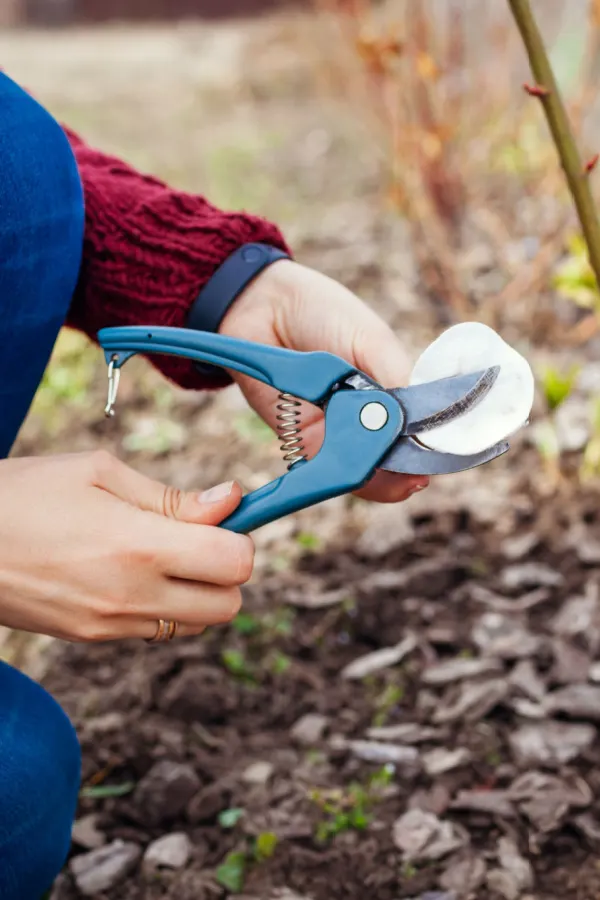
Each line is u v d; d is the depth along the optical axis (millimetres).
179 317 1182
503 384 917
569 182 1103
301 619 1770
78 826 1379
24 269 1053
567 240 2689
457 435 918
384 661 1630
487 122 3164
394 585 1794
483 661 1603
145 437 2412
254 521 973
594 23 2402
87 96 6379
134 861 1330
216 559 934
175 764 1449
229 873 1289
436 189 2926
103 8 11172
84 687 1650
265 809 1381
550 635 1680
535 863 1281
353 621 1744
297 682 1624
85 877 1300
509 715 1523
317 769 1444
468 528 1982
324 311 1154
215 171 4578
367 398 947
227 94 6078
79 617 943
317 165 4512
